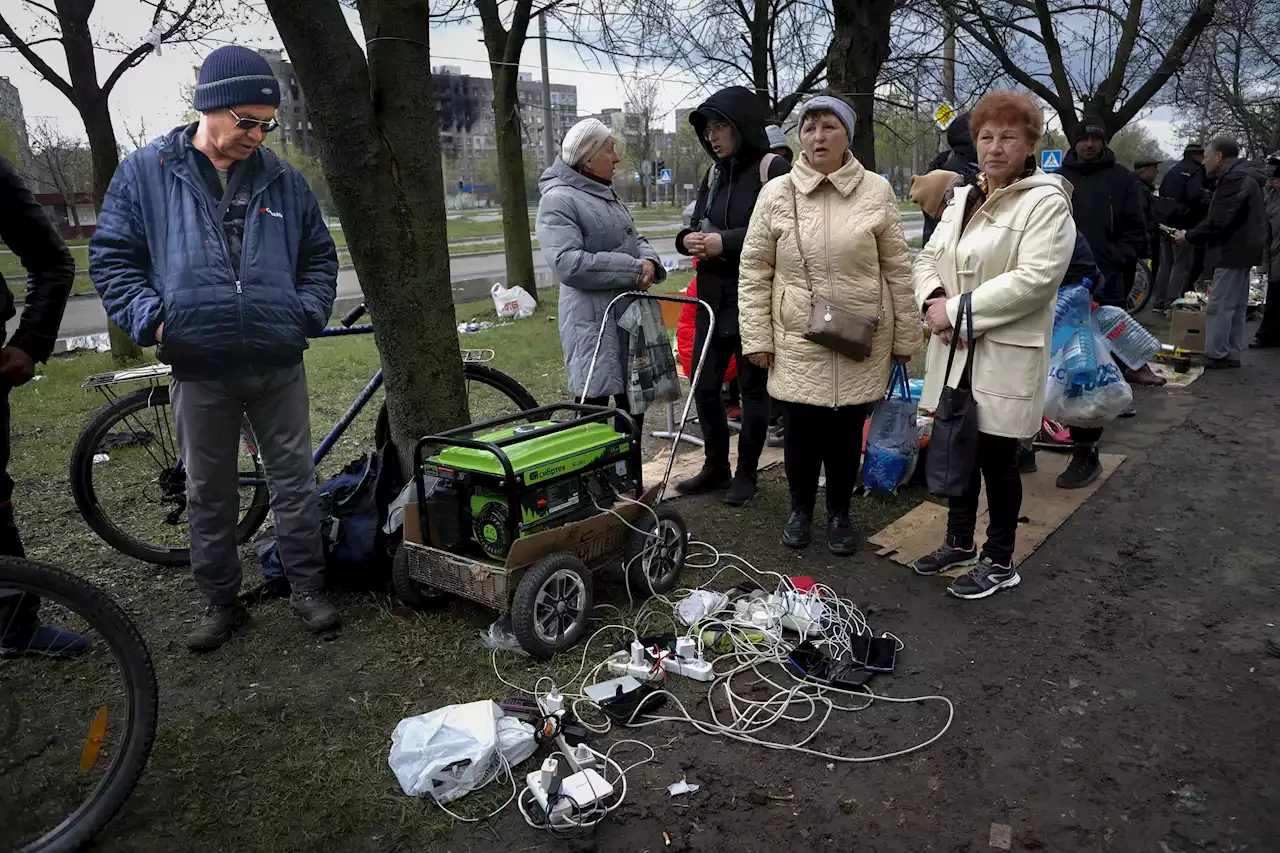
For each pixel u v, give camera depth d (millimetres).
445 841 2172
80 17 6934
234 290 2818
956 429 3197
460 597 3438
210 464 3016
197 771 2443
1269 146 20797
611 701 2705
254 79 2738
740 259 3791
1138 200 5930
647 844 2146
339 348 8859
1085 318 4309
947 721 2598
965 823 2180
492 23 11016
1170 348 7562
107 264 2789
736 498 4402
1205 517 4098
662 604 3369
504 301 11133
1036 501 4328
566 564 2979
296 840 2178
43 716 2549
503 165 11195
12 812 2230
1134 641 3023
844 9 6199
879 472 4367
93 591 2166
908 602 3385
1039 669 2871
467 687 2840
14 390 7109
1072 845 2090
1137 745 2451
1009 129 3037
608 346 3881
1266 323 8289
